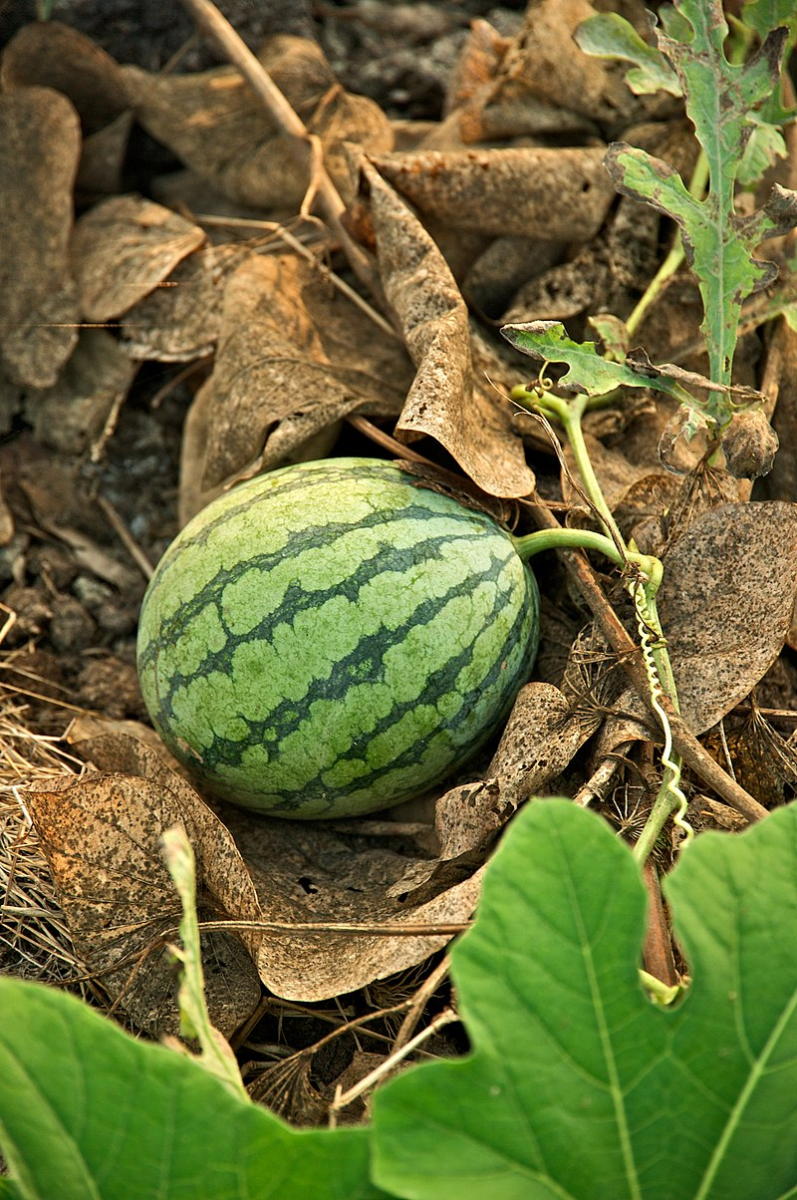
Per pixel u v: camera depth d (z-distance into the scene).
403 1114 0.92
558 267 1.14
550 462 1.12
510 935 0.93
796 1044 0.93
